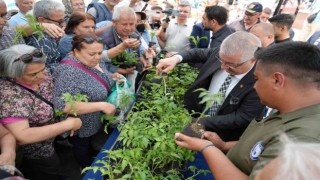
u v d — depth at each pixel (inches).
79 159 94.7
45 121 72.1
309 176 19.0
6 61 62.4
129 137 60.0
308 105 38.8
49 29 84.1
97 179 60.7
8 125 63.6
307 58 38.0
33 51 65.6
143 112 68.2
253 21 162.6
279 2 207.2
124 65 106.8
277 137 37.0
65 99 68.4
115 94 87.0
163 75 90.7
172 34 170.1
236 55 65.0
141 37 129.0
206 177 62.2
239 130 76.3
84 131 86.4
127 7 110.2
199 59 97.6
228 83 75.4
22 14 134.3
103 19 154.0
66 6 168.2
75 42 79.4
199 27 159.5
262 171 23.6
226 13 127.0
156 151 57.2
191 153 56.7
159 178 55.5
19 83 66.6
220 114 77.4
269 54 40.9
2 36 90.1
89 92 79.6
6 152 59.0
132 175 54.4
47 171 79.8
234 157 48.3
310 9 196.5
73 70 77.7
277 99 41.4
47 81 75.6
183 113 69.4
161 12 179.0
